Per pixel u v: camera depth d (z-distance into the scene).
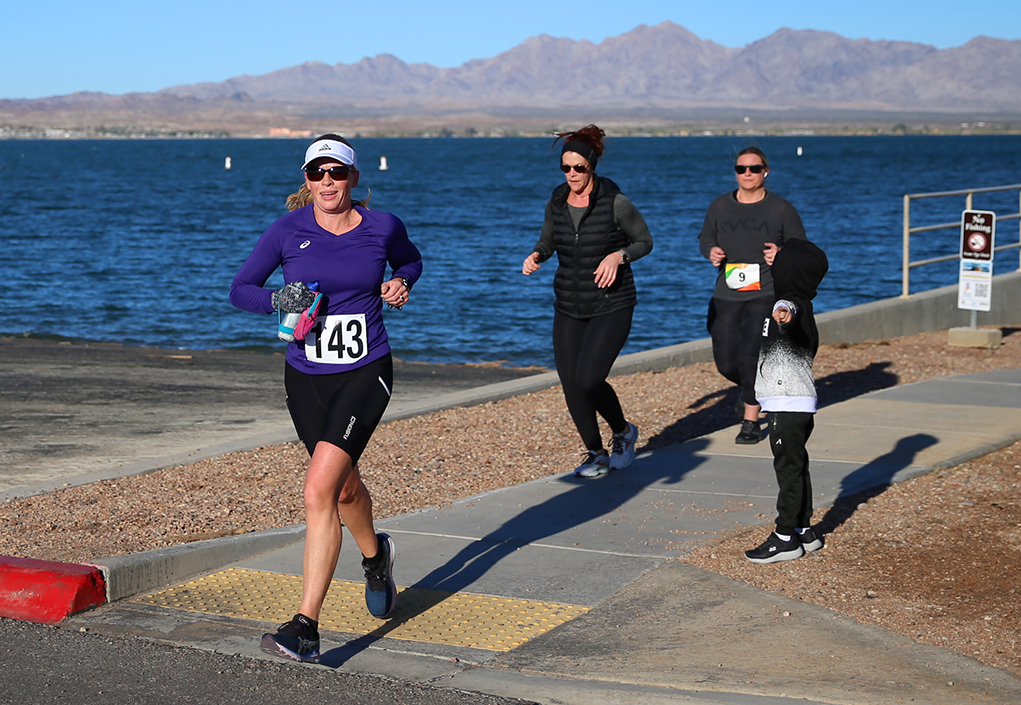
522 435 9.62
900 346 14.05
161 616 5.64
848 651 5.00
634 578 5.99
